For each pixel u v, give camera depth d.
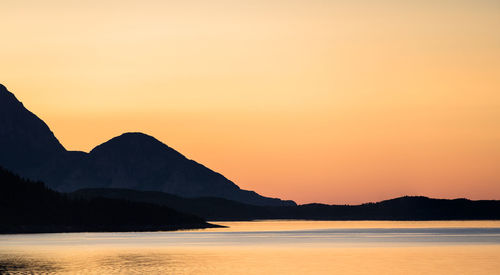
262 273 113.44
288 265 126.56
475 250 165.62
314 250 169.75
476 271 114.50
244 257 145.88
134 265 126.75
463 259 137.88
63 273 113.69
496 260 134.88
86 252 161.12
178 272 115.00
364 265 126.06
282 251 166.62
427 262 131.50
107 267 122.88
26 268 121.19
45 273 113.75
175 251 165.75
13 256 148.38
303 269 119.25
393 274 110.81
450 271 114.69
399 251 164.12
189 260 138.00
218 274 112.00
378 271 115.56
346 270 117.50
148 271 116.44
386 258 141.75
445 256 146.12
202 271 116.44
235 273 113.19
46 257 145.50
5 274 112.44
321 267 122.56
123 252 161.75
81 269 119.50
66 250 169.12
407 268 119.88
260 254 155.38
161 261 135.38
